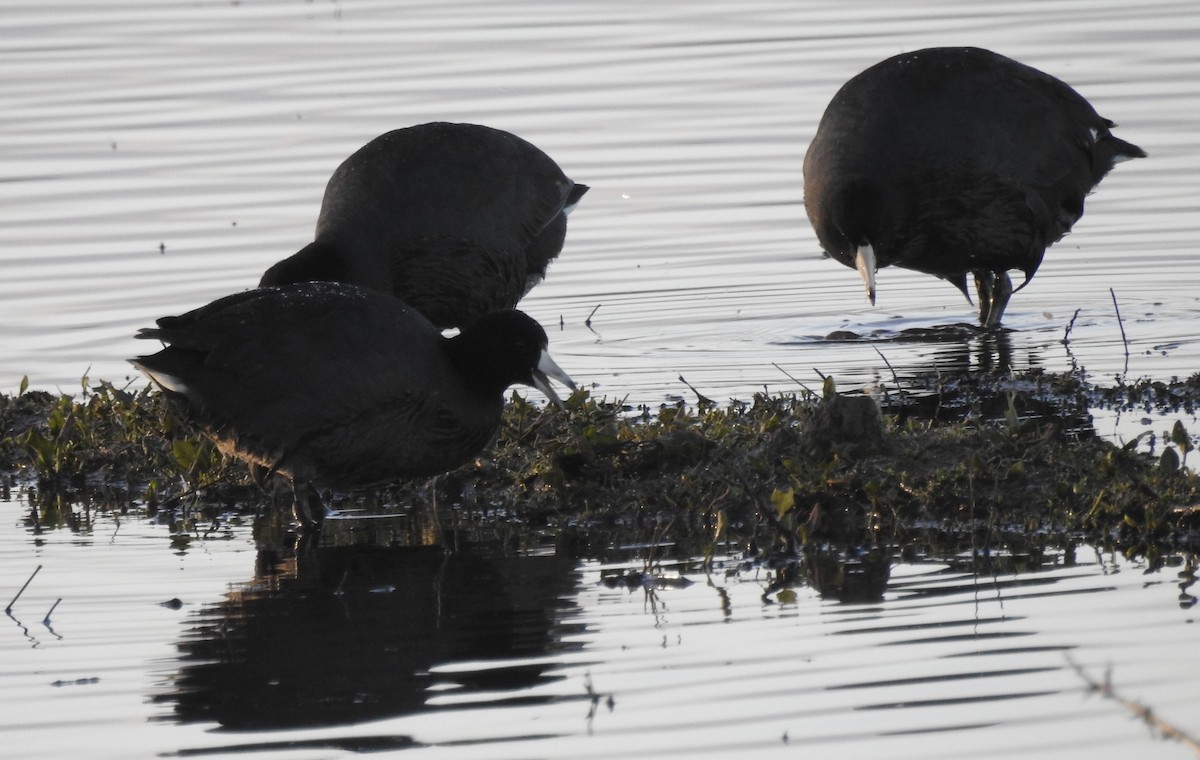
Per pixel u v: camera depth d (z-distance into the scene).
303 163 21.77
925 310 17.48
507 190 15.19
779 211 20.47
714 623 9.33
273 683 8.70
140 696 8.59
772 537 10.86
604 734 7.94
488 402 11.55
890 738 7.77
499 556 10.78
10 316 17.23
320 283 11.79
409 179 14.83
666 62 25.41
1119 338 15.84
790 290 18.16
